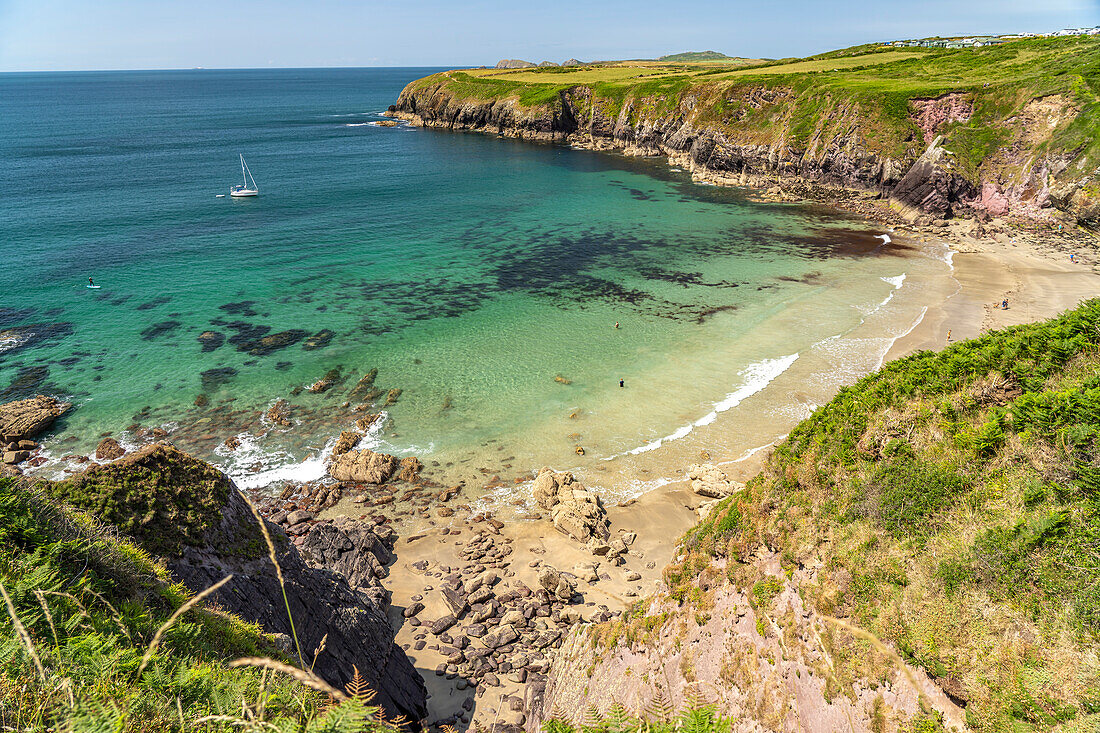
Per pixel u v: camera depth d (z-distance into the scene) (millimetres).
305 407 44594
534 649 26703
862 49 181875
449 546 33062
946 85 111188
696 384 48219
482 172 134500
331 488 36688
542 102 181250
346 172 130625
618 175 134875
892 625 15625
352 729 5105
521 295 66562
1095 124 85000
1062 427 17328
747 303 64250
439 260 77750
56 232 81125
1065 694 12312
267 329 56312
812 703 16188
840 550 18547
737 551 21406
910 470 19125
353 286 67812
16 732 5727
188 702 7621
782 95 132875
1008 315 58812
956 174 93875
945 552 16453
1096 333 20156
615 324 59250
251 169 130375
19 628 6199
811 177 119125
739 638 19156
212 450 39500
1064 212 85688
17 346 50625
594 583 30609
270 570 18500
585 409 45062
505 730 21984
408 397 46375
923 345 53031
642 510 35531
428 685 24500
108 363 48719
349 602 21344
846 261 77938
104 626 9711
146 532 16219
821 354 52438
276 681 8906
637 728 7562
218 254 76188
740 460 39094
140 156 141625
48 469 36219
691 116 147875
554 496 36156
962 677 13703
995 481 17406
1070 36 131625
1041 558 14711
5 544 10781
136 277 67062
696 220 98438
